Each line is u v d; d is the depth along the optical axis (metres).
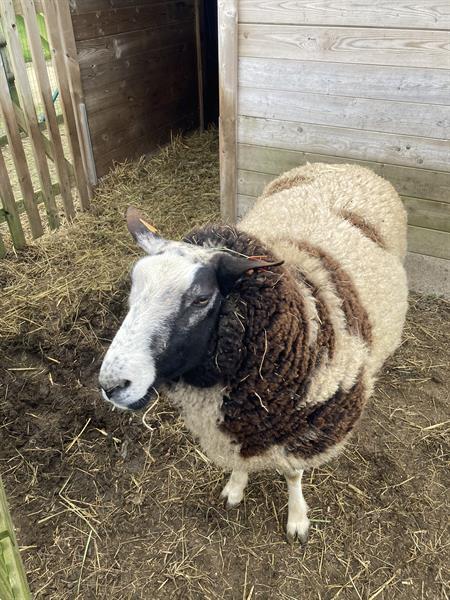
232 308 0.94
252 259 0.97
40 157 2.25
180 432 1.50
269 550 1.23
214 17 3.40
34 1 2.12
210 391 1.01
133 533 1.27
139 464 1.42
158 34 2.94
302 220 1.30
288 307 0.95
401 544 1.23
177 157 3.16
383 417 1.54
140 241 1.00
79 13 2.35
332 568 1.19
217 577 1.18
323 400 1.00
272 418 1.00
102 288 2.00
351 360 1.04
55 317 1.88
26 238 2.36
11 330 1.81
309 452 1.06
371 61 1.65
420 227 1.88
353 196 1.43
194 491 1.36
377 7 1.55
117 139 2.86
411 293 2.03
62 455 1.44
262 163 2.05
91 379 1.66
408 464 1.41
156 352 0.86
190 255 0.91
